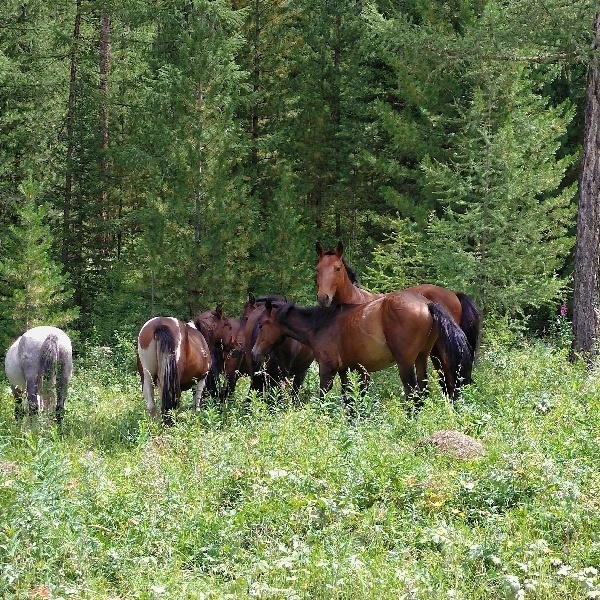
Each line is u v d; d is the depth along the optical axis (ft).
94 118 85.76
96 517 24.27
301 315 42.57
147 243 68.18
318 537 23.21
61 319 64.54
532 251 56.80
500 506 25.22
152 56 84.79
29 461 28.99
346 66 85.76
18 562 21.24
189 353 41.37
